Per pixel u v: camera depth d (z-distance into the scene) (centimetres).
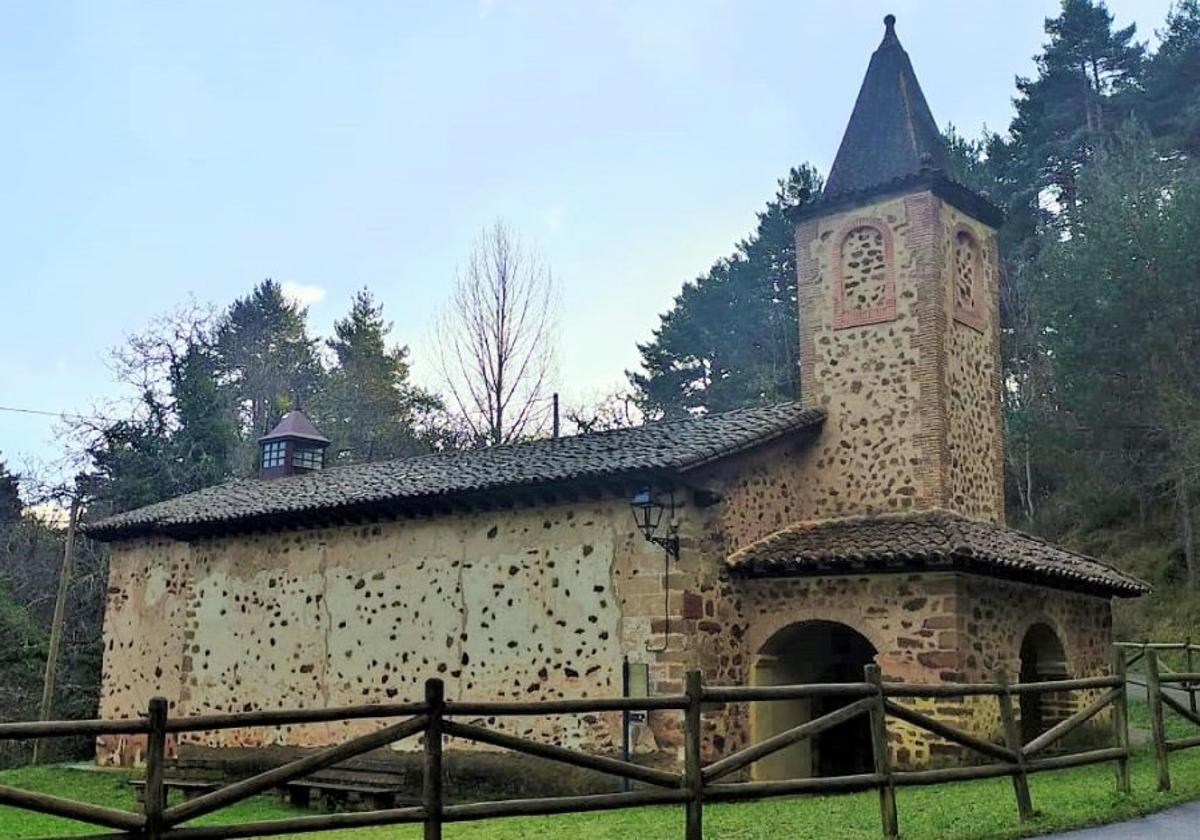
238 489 1980
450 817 607
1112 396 2733
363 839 968
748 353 4050
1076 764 893
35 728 502
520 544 1441
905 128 1652
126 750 1923
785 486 1522
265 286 5309
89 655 2695
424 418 4578
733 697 711
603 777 1302
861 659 1574
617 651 1327
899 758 1294
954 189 1581
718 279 4175
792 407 1608
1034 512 3200
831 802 1045
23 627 2709
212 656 1744
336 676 1584
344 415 4447
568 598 1383
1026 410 3059
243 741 1666
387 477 1661
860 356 1570
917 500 1481
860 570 1311
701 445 1356
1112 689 961
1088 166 3369
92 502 3064
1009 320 3466
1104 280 2677
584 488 1364
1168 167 3038
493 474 1443
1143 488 2891
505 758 1387
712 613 1331
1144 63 3791
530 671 1395
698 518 1338
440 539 1520
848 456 1548
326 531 1648
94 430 3188
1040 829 791
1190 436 2594
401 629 1531
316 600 1636
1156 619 2595
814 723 744
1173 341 2580
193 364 3234
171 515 1864
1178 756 1366
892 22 1745
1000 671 861
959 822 827
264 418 4519
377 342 4956
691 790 680
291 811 1323
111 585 2055
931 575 1279
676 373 4191
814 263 1639
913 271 1543
